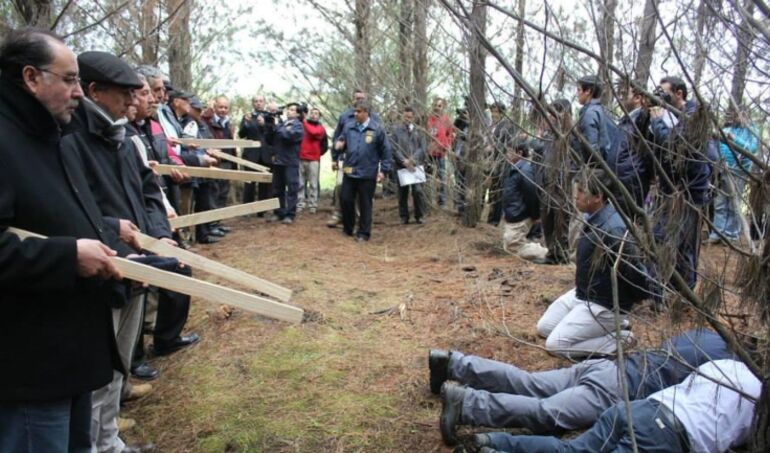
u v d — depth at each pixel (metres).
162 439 2.98
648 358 2.57
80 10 4.04
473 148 6.79
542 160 2.30
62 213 1.81
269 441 2.89
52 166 1.83
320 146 9.50
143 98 3.20
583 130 2.30
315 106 9.60
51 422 1.80
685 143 1.94
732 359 2.37
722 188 2.19
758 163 1.81
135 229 2.38
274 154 8.25
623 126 2.31
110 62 2.40
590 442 2.45
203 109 7.01
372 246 7.35
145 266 1.91
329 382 3.45
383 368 3.62
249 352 3.83
